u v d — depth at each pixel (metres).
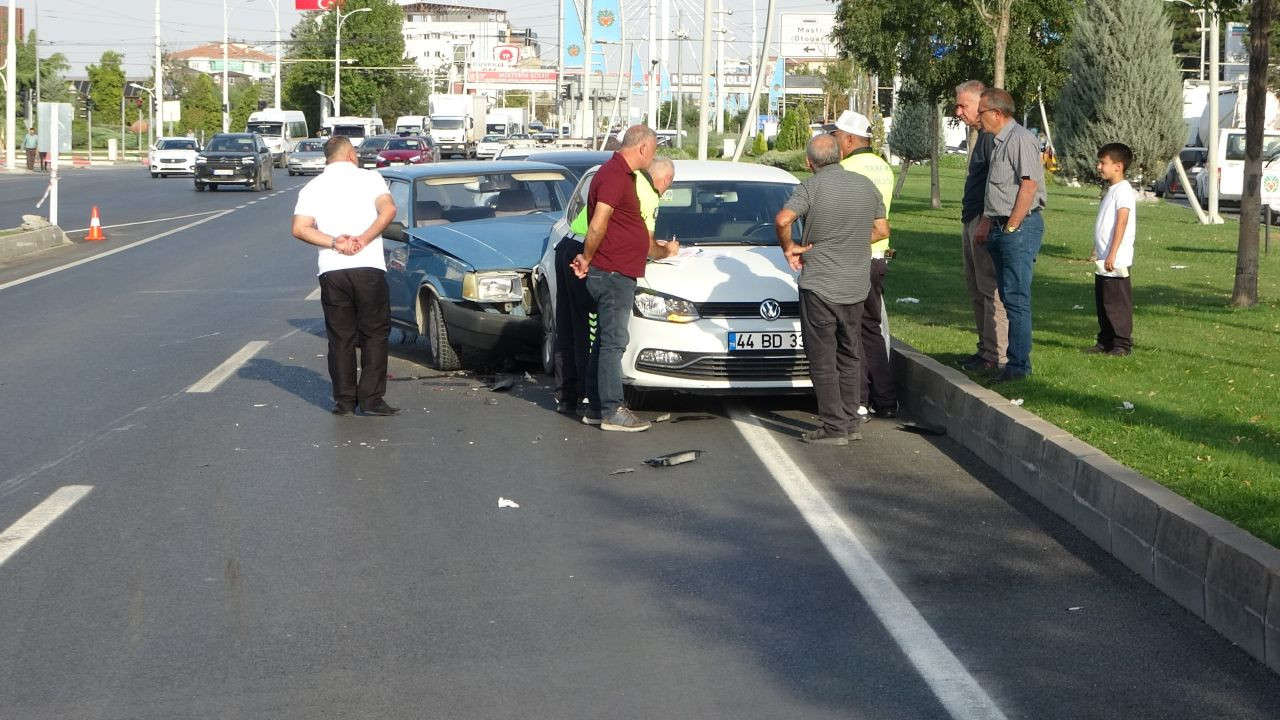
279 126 74.69
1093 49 36.12
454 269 11.45
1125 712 4.56
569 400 9.98
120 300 16.69
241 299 16.78
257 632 5.37
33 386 10.91
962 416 8.85
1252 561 5.09
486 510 7.23
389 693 4.75
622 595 5.82
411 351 13.11
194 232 28.05
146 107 109.25
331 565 6.25
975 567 6.19
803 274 8.70
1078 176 37.34
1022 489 7.65
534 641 5.26
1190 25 56.66
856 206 8.55
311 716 4.55
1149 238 24.48
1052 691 4.74
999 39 26.27
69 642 5.26
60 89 98.31
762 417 9.80
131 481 7.84
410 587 5.93
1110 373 9.91
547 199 13.08
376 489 7.68
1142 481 6.32
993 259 9.75
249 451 8.64
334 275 9.62
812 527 6.88
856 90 76.50
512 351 11.45
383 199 9.77
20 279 19.08
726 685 4.81
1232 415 8.34
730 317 9.55
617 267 9.14
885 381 9.80
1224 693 4.72
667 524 6.96
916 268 18.44
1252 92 13.91
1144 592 5.83
